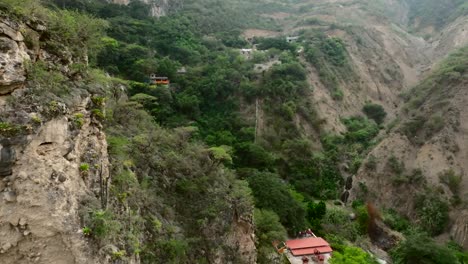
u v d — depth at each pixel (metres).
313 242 35.88
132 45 56.97
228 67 67.31
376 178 58.22
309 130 65.25
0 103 10.33
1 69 10.22
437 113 61.91
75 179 11.82
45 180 10.59
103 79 18.83
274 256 30.22
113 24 61.94
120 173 16.55
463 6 121.88
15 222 10.12
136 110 29.11
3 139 9.97
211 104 61.91
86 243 11.12
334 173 59.53
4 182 10.03
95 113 13.91
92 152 13.29
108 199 14.02
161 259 18.27
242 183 30.69
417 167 57.03
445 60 77.56
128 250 13.73
